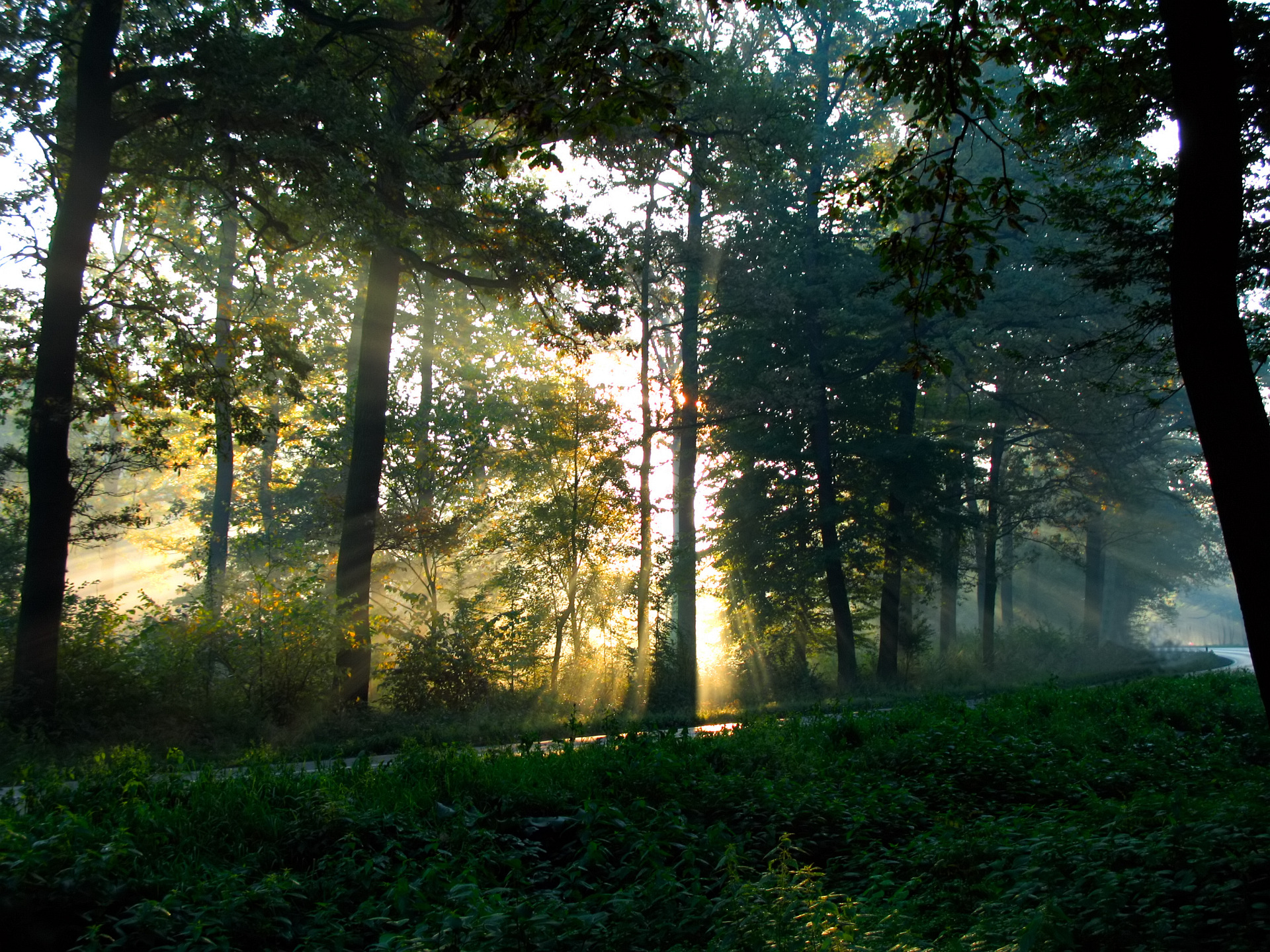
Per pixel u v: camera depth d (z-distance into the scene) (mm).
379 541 24594
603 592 26234
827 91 34094
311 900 6984
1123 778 10859
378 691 24500
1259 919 5441
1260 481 6828
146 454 21203
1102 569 45281
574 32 7875
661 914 6586
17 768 12211
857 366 32969
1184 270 7129
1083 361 31094
